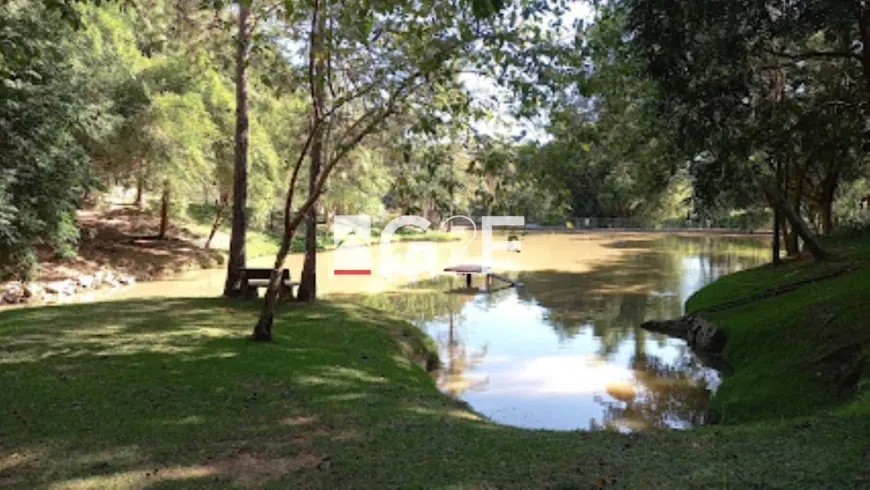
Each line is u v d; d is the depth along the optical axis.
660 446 5.08
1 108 13.00
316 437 5.24
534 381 9.88
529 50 6.84
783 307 11.29
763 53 9.76
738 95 8.70
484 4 4.72
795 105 9.66
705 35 7.96
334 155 8.71
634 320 15.27
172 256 23.83
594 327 14.41
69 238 17.80
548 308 16.97
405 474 4.39
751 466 4.40
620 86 8.24
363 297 18.69
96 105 17.30
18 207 14.49
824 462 4.37
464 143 7.64
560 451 4.94
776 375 8.41
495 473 4.41
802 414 7.11
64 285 17.41
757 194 17.03
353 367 8.00
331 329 10.37
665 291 20.03
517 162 7.27
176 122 21.19
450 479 4.29
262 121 25.44
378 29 7.38
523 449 5.00
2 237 14.55
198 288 19.12
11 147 14.08
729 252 34.06
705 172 9.40
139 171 22.08
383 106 7.66
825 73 11.46
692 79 8.36
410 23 6.94
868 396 6.30
